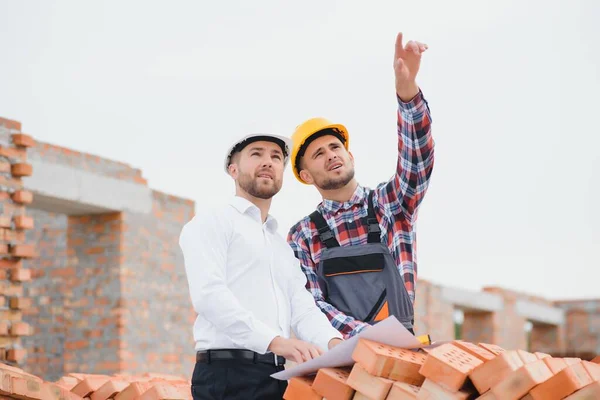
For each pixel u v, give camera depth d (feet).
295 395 8.98
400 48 11.55
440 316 48.85
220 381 9.96
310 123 12.84
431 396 8.10
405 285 12.21
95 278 31.58
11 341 22.93
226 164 11.07
